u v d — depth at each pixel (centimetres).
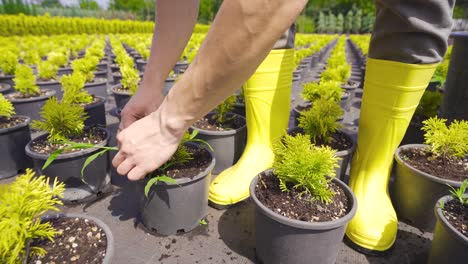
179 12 120
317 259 112
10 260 68
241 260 129
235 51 54
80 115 173
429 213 144
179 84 68
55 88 348
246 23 50
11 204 72
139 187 137
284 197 121
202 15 3281
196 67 61
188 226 143
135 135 82
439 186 136
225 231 146
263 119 182
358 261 129
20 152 198
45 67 352
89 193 166
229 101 212
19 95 283
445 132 152
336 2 3612
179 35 124
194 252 132
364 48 741
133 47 860
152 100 130
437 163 151
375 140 148
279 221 107
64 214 103
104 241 93
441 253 110
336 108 173
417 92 132
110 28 2209
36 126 162
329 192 116
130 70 315
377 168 152
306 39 1247
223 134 195
